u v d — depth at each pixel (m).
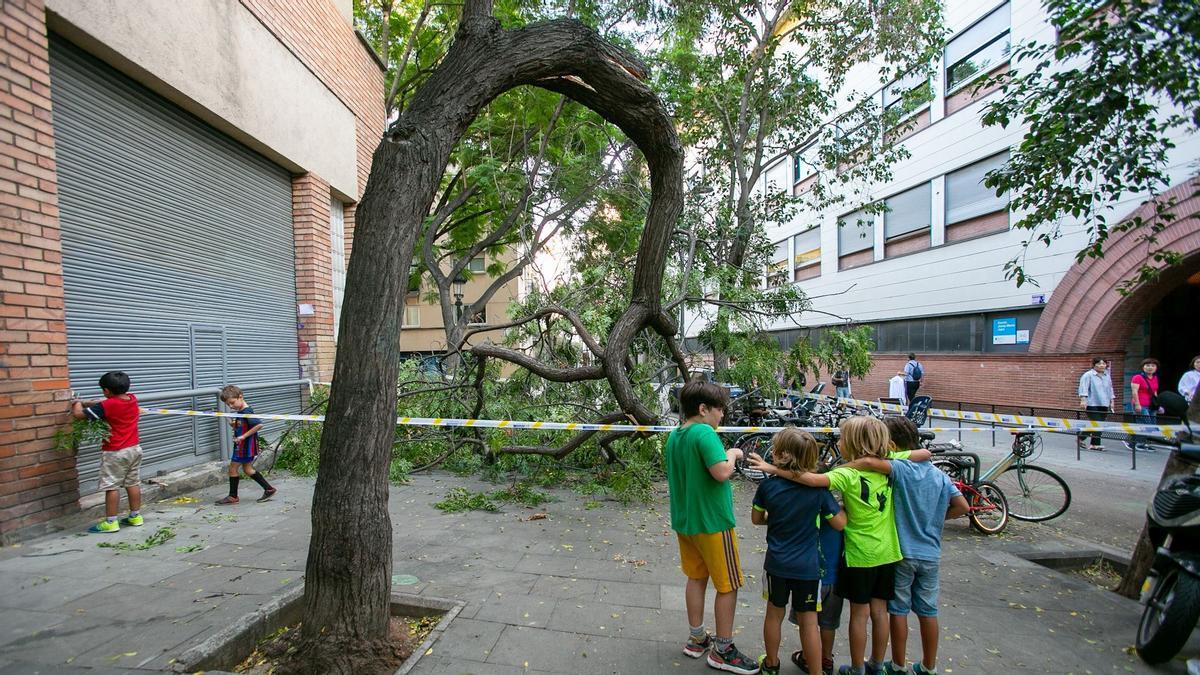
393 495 6.46
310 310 8.57
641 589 3.98
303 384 8.46
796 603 2.81
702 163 13.39
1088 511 6.68
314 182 8.66
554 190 13.58
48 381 4.49
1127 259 11.17
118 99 5.48
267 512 5.43
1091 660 3.26
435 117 3.08
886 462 2.99
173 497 5.85
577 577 4.15
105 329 5.30
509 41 3.34
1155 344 12.48
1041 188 4.51
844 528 2.94
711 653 2.98
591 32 3.69
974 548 5.32
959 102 14.76
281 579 3.77
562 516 5.77
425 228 13.60
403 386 7.91
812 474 2.87
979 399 14.53
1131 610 3.95
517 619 3.44
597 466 7.62
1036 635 3.55
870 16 11.45
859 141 13.06
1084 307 12.05
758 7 11.50
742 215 11.59
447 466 7.85
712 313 9.65
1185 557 3.20
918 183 16.12
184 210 6.35
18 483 4.28
